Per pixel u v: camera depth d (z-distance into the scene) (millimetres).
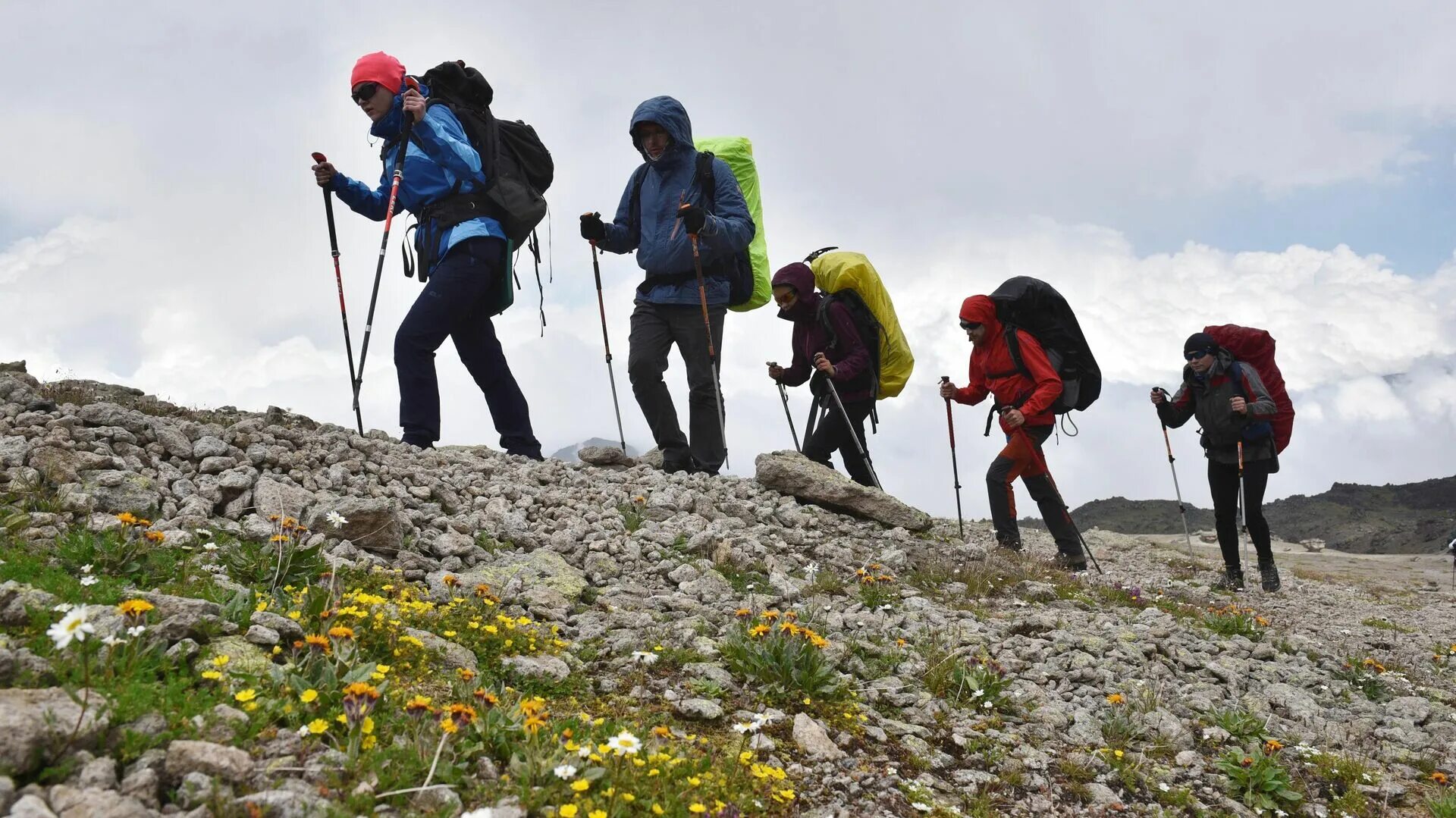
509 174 8578
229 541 5254
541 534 6910
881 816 3873
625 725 3963
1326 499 35500
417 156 8375
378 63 8117
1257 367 12062
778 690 4797
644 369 9578
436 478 7285
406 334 8312
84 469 5508
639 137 9461
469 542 6191
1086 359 10320
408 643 4184
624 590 6133
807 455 10969
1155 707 5520
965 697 5270
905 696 5086
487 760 3260
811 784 4012
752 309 10586
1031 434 10234
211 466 6109
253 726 3131
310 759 3006
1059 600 8188
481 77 8680
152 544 4660
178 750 2816
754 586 6691
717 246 9039
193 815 2631
